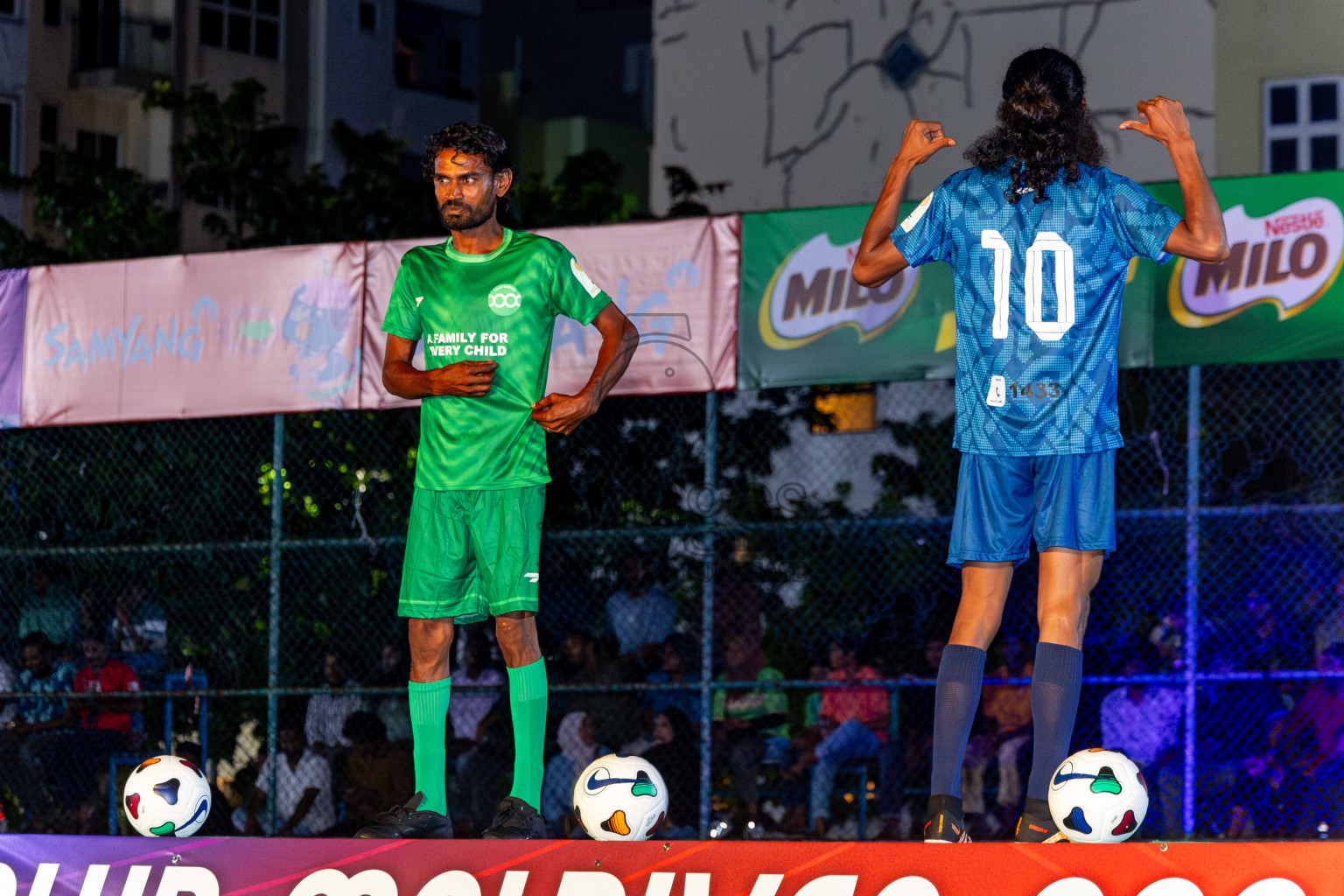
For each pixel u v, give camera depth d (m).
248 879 5.30
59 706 10.66
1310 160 17.19
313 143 26.91
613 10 31.48
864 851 4.86
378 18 27.92
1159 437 9.86
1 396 10.20
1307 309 8.26
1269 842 4.61
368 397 9.56
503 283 6.33
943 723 5.23
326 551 11.27
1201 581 9.68
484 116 30.55
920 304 8.77
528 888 5.11
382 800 10.24
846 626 10.53
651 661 10.11
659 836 9.38
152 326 9.98
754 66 20.02
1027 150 5.41
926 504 10.75
